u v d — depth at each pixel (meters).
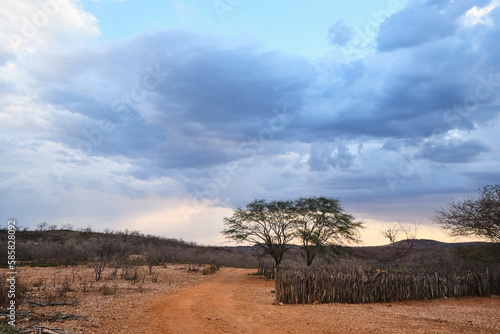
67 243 42.69
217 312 13.03
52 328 8.98
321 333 9.77
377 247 51.97
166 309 13.18
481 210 24.05
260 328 10.37
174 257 44.78
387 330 10.12
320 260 40.78
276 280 16.09
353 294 16.83
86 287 18.05
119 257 34.88
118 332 9.20
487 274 20.72
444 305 16.78
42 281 19.70
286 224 34.03
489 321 12.03
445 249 39.69
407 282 18.19
